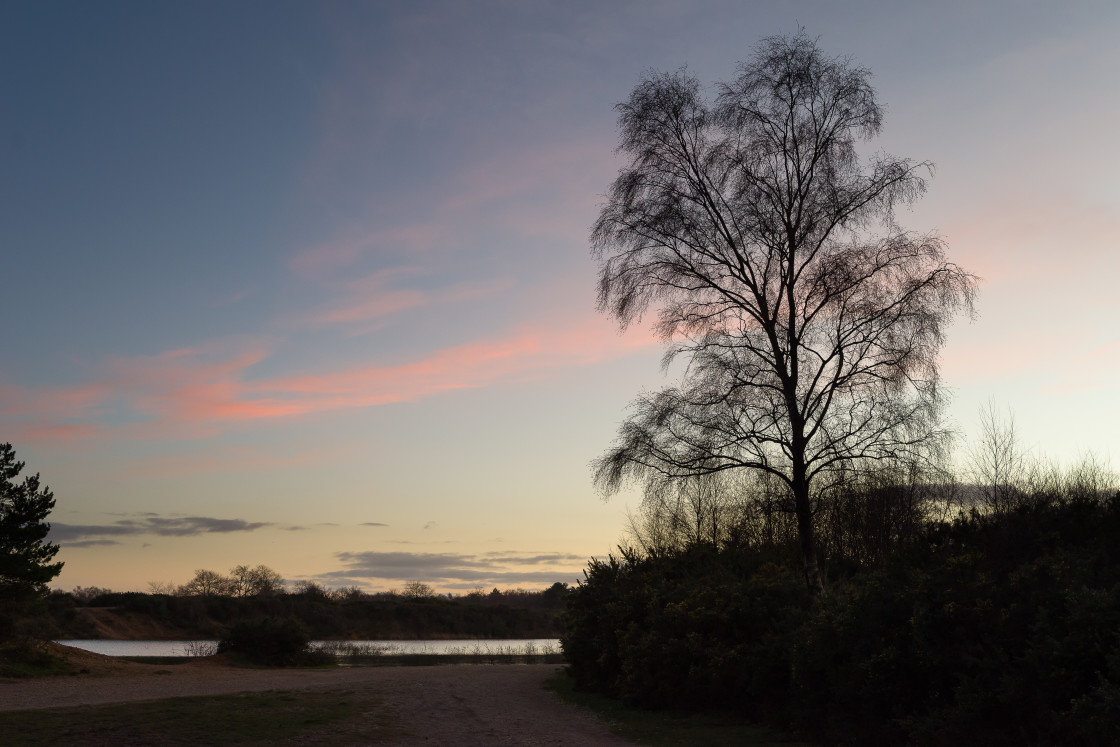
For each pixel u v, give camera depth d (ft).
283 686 69.82
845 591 46.34
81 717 44.75
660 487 63.87
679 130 67.87
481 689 69.77
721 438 62.39
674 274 66.39
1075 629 29.76
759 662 49.93
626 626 63.57
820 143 65.36
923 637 36.09
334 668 107.04
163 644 200.44
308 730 43.93
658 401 64.08
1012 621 33.45
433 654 155.33
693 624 55.21
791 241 64.28
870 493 64.95
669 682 54.90
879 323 60.70
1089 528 41.19
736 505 65.62
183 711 48.26
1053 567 33.99
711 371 63.26
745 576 65.00
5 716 44.27
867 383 60.54
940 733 32.71
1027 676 31.09
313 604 281.54
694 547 77.30
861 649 39.01
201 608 257.14
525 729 47.03
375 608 288.71
